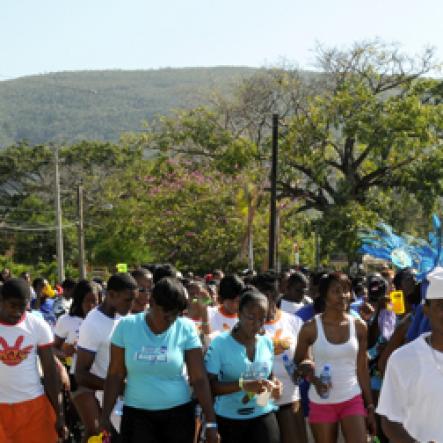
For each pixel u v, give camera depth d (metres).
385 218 40.34
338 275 8.12
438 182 38.69
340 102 39.38
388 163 40.00
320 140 40.22
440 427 4.64
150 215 42.97
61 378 8.28
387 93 43.50
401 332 8.24
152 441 6.80
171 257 43.66
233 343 7.46
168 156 43.12
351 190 40.66
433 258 10.62
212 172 42.28
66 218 63.44
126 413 6.89
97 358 7.85
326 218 38.88
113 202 51.19
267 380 7.30
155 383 6.79
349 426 8.03
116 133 156.00
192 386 6.98
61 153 71.38
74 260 60.47
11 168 70.06
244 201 40.50
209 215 41.78
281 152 39.81
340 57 42.09
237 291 8.84
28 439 7.44
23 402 7.41
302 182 42.19
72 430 9.87
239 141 40.19
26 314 7.52
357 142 41.22
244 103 43.03
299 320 8.93
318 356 8.12
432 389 4.63
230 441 7.45
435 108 38.97
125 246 46.00
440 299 4.64
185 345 6.92
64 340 9.47
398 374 4.72
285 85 42.72
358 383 8.24
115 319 7.88
